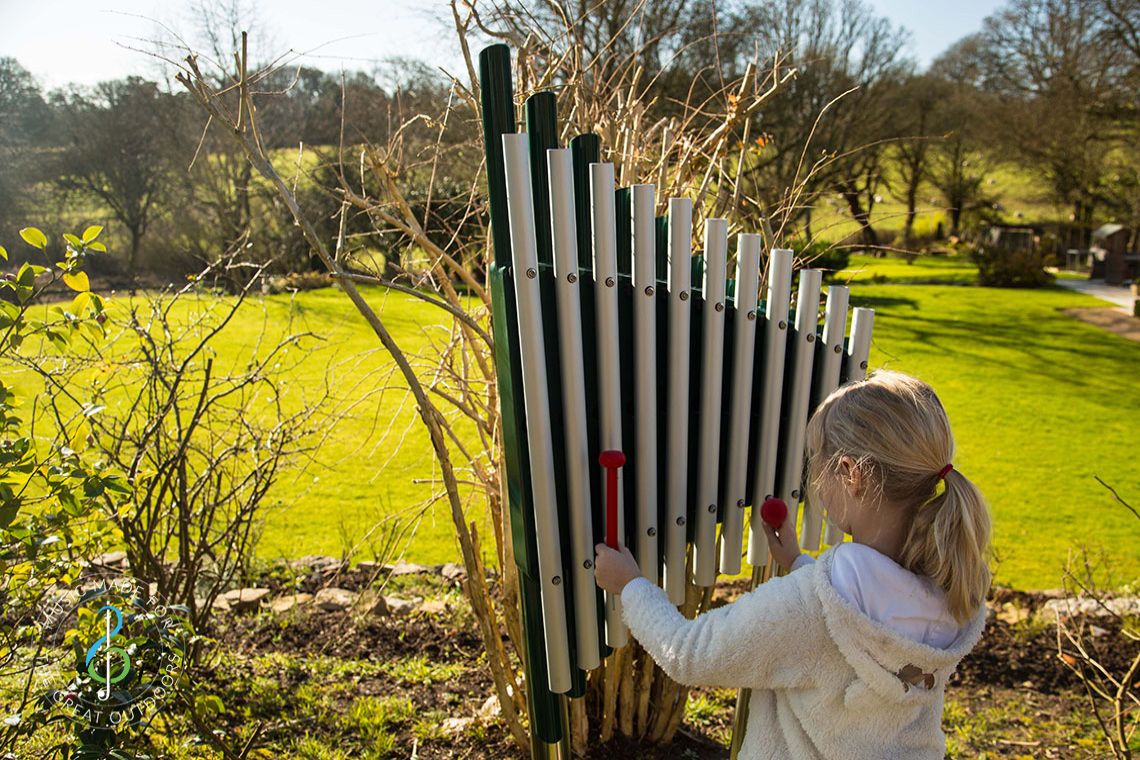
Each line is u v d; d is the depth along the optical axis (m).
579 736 2.66
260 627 3.93
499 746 2.74
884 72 21.88
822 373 1.60
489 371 2.53
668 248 1.44
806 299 1.54
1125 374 12.34
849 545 1.14
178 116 15.52
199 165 15.26
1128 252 23.27
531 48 2.40
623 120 2.54
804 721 1.14
